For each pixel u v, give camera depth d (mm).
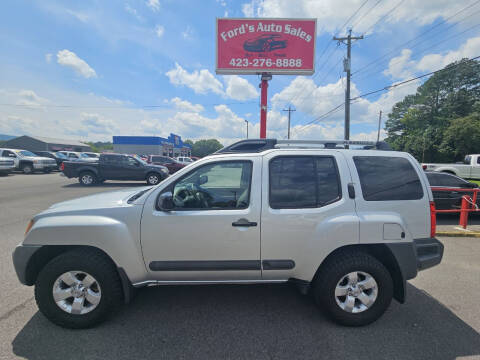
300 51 13492
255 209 2494
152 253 2477
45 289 2365
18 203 8562
